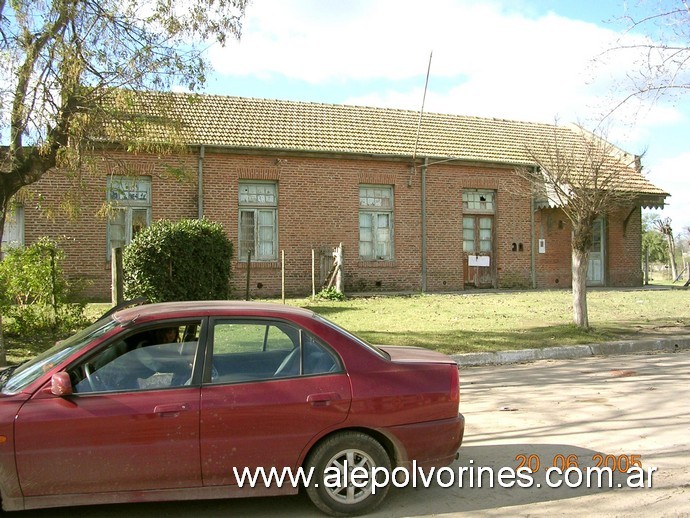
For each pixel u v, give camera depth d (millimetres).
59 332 11703
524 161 21734
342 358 4676
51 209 13344
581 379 9367
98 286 17328
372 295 19000
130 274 12758
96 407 4215
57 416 4148
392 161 20516
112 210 13602
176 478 4301
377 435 4652
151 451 4246
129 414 4230
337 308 15992
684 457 5727
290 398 4457
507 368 10539
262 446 4398
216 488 4371
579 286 13180
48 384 4258
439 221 21094
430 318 14391
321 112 21859
